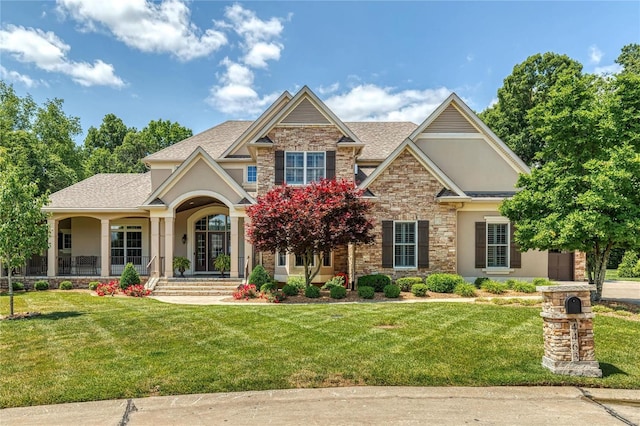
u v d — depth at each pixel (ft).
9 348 25.70
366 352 24.18
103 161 168.45
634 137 39.19
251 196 61.00
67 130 129.80
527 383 19.74
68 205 67.26
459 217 58.85
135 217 73.51
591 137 41.09
